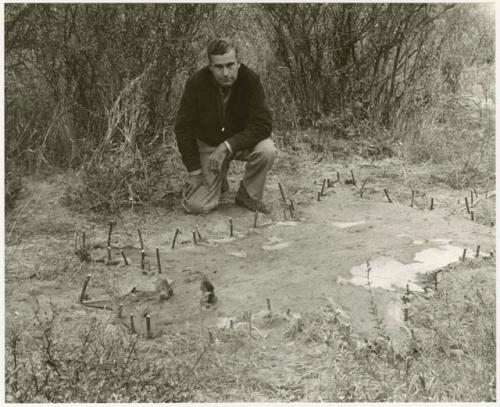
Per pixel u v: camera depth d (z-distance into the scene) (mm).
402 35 7863
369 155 7719
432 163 7555
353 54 8031
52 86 7266
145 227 6059
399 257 5230
